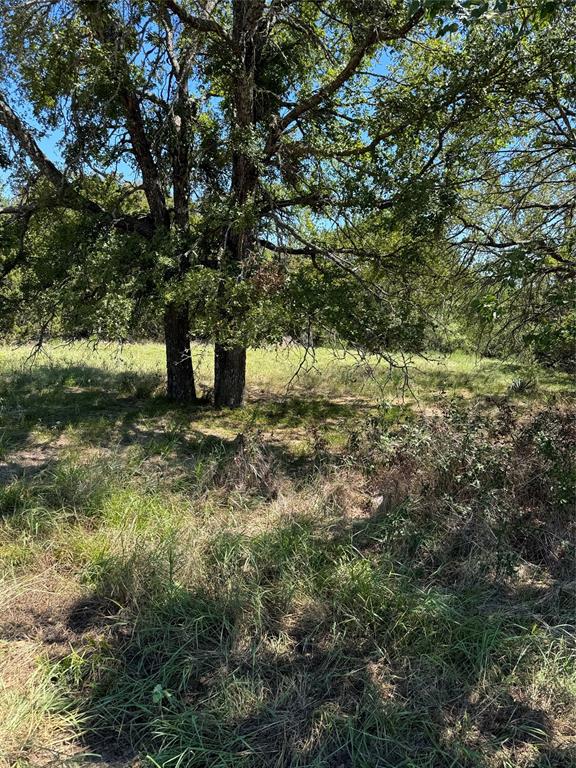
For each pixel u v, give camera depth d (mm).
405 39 7035
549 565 4180
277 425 8852
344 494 5363
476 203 8992
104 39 7480
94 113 7586
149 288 7812
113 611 3523
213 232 8148
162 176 9109
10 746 2502
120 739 2623
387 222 7625
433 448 5352
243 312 7078
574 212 8383
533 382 12953
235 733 2619
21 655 3105
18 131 8398
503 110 7586
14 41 7426
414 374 14422
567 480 4727
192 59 8398
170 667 2998
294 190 8758
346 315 6977
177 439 7570
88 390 10867
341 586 3648
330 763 2533
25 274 9031
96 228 8359
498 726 2740
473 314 7359
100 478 5277
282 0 7402
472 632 3258
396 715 2717
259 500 5254
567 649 3211
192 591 3564
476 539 4234
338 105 8219
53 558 4078
